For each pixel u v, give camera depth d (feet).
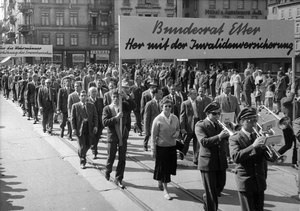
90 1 223.92
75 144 43.01
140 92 46.75
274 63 106.22
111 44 228.43
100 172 32.55
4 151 39.93
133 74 104.83
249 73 67.05
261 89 70.95
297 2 181.16
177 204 25.11
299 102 36.52
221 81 76.84
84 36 224.74
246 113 18.79
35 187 28.86
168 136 26.20
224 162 22.29
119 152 28.81
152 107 37.29
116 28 224.33
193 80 89.25
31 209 24.66
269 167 33.04
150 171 32.45
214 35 30.60
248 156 18.01
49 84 48.96
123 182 29.66
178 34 29.76
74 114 33.65
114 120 28.27
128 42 28.76
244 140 18.67
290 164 33.94
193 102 34.06
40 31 218.59
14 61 223.30
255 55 31.89
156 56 29.43
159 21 29.22
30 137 46.98
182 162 34.91
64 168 33.81
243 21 31.19
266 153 18.52
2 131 50.90
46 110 48.96
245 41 31.50
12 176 31.58
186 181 29.66
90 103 34.12
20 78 82.94
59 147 41.65
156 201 25.68
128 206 25.05
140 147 40.83
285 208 24.11
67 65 222.69
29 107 59.57
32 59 218.79
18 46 103.60
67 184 29.50
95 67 115.55
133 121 57.36
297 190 27.17
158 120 26.22
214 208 21.99
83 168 33.50
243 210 18.81
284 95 62.03
